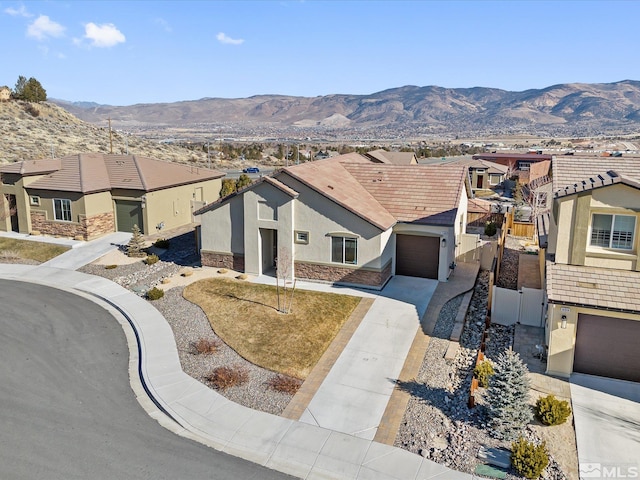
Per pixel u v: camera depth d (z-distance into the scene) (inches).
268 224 1017.5
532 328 809.5
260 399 620.4
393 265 1045.8
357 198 1029.8
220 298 932.0
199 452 524.1
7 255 1227.2
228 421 576.7
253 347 749.3
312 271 1011.9
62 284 1042.1
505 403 545.3
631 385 647.1
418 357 719.7
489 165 2623.0
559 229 699.4
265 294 944.9
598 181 674.8
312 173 1049.5
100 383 661.9
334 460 512.1
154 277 1070.4
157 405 612.1
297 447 532.4
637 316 627.5
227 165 3309.5
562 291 657.0
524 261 1114.1
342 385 650.8
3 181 1403.8
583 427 559.5
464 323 829.2
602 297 642.2
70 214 1353.3
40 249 1269.7
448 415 585.6
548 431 553.3
